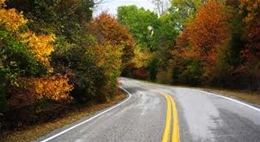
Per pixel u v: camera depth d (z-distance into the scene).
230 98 22.86
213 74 37.47
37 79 15.20
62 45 20.83
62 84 16.52
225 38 38.09
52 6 22.11
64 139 10.82
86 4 27.31
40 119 16.83
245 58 31.80
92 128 12.84
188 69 50.44
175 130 11.39
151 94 32.31
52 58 19.45
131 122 13.80
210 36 39.84
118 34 46.59
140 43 82.56
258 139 9.55
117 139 10.32
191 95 27.36
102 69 26.11
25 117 14.83
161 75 62.66
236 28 32.03
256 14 27.47
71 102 21.38
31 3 20.70
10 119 14.36
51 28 21.03
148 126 12.50
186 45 53.47
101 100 28.02
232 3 39.62
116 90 35.84
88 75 23.09
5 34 13.16
